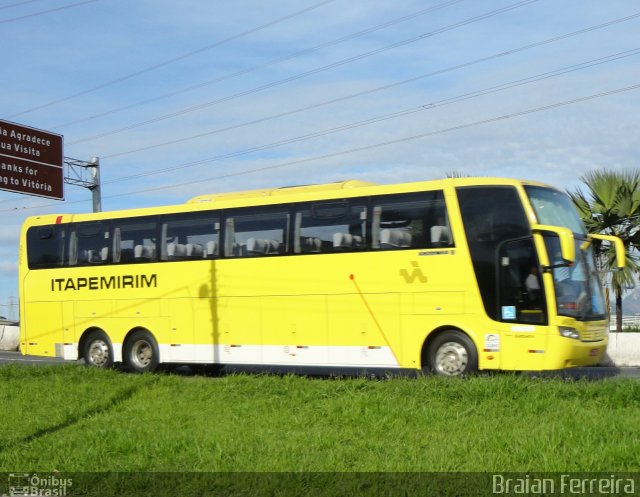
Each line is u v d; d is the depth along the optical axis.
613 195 23.17
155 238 19.38
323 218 17.08
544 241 14.95
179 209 19.14
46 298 20.95
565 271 15.05
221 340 18.12
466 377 14.45
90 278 20.30
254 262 17.84
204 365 20.86
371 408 11.63
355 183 17.41
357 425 10.97
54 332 20.75
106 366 19.84
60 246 20.92
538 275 14.84
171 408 13.10
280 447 9.88
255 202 18.03
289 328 17.23
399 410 11.45
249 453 9.64
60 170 36.06
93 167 38.88
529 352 14.77
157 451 10.02
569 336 14.64
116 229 20.08
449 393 12.26
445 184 15.87
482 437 9.80
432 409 11.45
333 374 18.41
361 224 16.62
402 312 15.95
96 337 20.09
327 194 17.16
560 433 9.40
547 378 13.80
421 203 16.05
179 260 18.92
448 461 8.80
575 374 18.23
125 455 10.09
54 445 10.79
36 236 21.34
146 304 19.33
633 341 20.64
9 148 34.22
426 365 15.76
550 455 8.59
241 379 14.75
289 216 17.52
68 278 20.66
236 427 11.27
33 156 35.12
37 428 12.17
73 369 17.69
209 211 18.66
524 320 14.85
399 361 15.93
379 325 16.19
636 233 23.52
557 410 11.09
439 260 15.68
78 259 20.58
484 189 15.55
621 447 8.63
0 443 11.09
